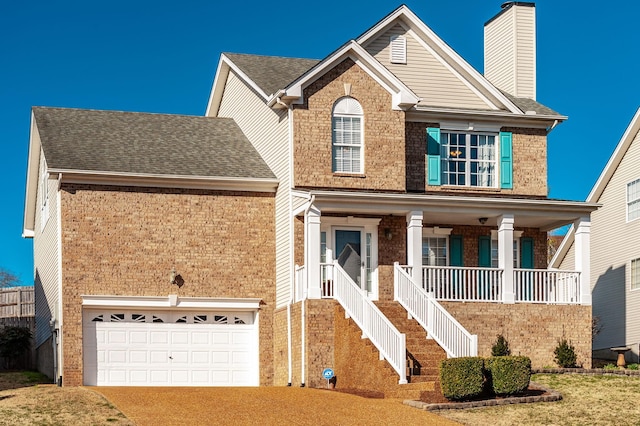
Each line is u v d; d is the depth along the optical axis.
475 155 33.22
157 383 29.47
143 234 29.64
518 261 33.06
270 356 30.53
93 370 28.88
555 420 21.27
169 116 35.19
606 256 38.81
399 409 22.11
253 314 30.80
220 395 24.20
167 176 29.70
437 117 32.50
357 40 32.72
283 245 30.20
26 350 36.84
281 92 29.72
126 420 20.44
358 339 26.20
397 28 33.38
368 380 25.44
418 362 25.31
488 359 23.48
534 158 33.66
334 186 30.16
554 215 30.61
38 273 36.59
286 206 30.05
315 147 30.12
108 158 30.19
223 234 30.45
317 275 28.08
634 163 37.16
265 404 22.67
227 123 35.75
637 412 21.94
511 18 36.88
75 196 29.12
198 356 30.03
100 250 29.17
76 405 22.16
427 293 27.00
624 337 37.16
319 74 30.36
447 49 33.16
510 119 33.28
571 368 27.89
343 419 20.84
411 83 33.16
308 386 27.44
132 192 29.70
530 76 36.56
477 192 32.72
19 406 22.06
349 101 30.67
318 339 27.73
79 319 28.67
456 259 32.34
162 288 29.61
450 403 22.41
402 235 30.88
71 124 32.59
